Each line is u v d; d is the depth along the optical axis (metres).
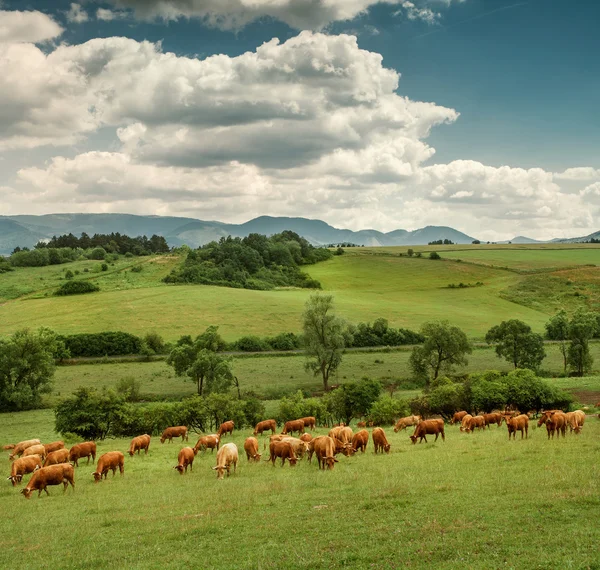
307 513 17.27
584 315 85.94
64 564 14.41
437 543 13.30
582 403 55.09
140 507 20.50
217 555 14.01
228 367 74.44
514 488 18.14
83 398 50.44
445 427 44.66
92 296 153.88
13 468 27.98
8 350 75.56
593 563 11.21
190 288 166.00
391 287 181.62
